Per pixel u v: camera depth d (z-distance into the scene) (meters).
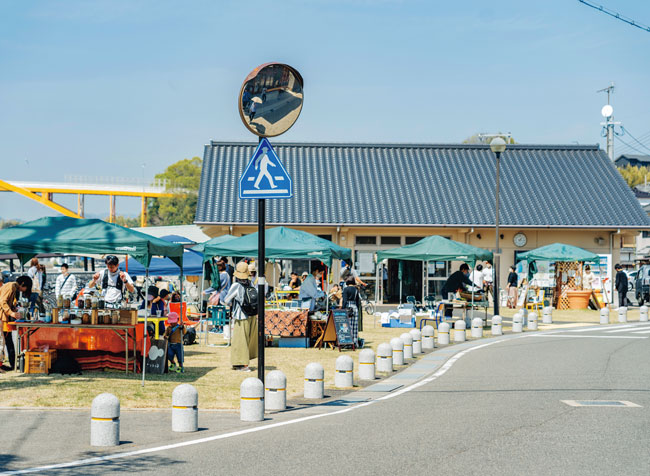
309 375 11.55
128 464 6.90
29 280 13.16
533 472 6.58
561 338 21.69
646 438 8.09
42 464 6.90
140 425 9.04
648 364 15.34
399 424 9.04
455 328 21.27
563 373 14.00
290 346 18.47
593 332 23.89
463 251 24.39
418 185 39.03
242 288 13.95
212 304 21.67
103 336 12.96
